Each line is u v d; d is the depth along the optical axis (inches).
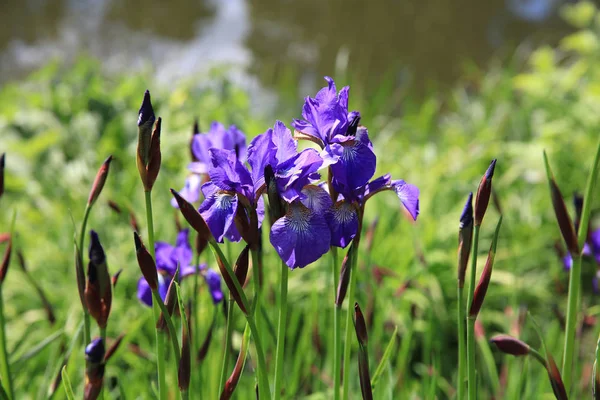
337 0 526.6
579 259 76.6
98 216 184.9
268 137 65.7
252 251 68.4
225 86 270.2
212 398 105.8
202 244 85.7
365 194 70.0
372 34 464.1
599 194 221.5
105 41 449.4
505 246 198.1
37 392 127.4
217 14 505.7
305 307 158.1
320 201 67.5
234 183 65.8
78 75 286.4
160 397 72.6
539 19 483.8
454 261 173.2
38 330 155.3
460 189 220.8
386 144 245.4
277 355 69.5
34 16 494.0
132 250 166.7
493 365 121.9
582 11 274.4
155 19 491.5
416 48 442.6
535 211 210.8
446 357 162.9
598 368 73.0
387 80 290.4
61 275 174.9
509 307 142.3
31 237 189.8
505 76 289.1
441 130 291.6
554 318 167.3
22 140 235.8
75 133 232.7
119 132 239.1
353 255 70.7
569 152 229.5
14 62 415.2
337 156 65.7
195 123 99.0
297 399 134.3
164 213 171.3
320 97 71.2
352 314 72.6
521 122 261.4
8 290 168.9
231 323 69.0
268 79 375.2
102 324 71.0
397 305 153.2
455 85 386.0
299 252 64.6
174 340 66.9
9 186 209.3
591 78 267.4
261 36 457.7
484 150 229.8
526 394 113.0
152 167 67.8
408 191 69.5
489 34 465.1
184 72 382.9
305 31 469.7
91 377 67.5
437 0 517.0
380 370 77.5
